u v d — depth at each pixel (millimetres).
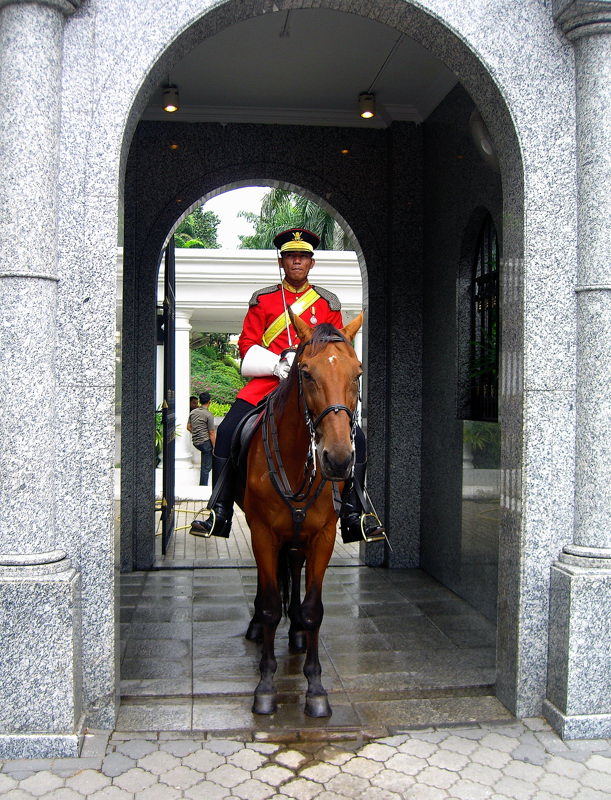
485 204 5098
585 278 3457
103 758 3084
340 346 2996
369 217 6531
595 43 3412
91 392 3266
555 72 3518
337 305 4199
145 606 5270
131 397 6332
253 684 3836
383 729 3389
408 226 6398
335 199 6500
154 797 2816
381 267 6539
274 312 4082
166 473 6820
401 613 5102
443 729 3402
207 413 11492
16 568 3070
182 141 6406
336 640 4543
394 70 5664
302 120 6426
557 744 3266
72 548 3254
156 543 7672
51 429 3180
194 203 6465
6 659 3051
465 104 5430
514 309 3619
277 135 6461
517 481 3551
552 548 3506
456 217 5625
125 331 6297
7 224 3098
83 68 3281
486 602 4977
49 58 3166
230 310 12391
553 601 3465
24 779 2914
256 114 6359
